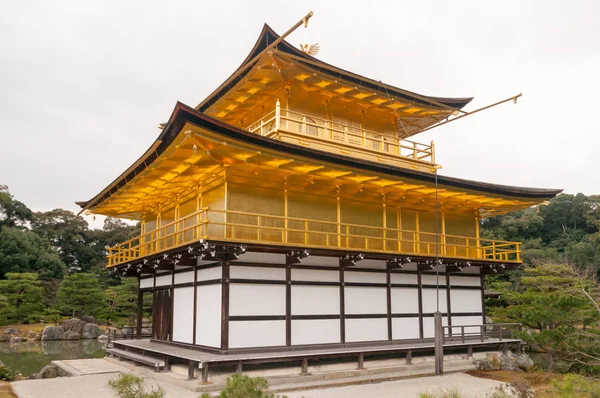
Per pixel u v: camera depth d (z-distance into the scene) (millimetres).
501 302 49562
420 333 23844
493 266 26672
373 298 22406
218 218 19469
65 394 15727
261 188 20219
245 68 22406
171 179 21016
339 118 25859
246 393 9555
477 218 28453
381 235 23953
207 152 16719
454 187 23797
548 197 27719
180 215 23578
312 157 18859
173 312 22641
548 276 38125
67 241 87438
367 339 21766
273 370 18188
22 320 54469
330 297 20875
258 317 18609
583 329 22859
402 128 30000
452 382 18547
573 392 13375
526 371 23062
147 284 26781
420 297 24297
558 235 79250
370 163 20359
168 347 21453
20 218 82625
